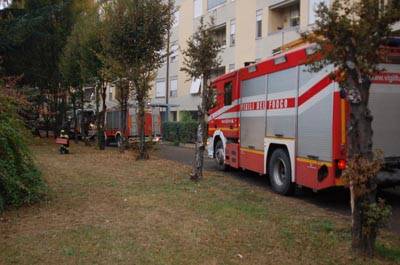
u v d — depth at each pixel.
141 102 19.44
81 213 8.71
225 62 35.50
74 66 27.72
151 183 12.36
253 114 13.38
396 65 10.01
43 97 32.81
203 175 14.56
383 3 5.98
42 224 7.91
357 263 6.09
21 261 6.15
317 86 10.07
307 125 10.48
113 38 18.69
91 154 21.36
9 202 9.08
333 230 7.75
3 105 9.84
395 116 10.07
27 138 9.96
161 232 7.47
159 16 19.02
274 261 6.18
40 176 10.14
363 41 5.92
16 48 30.72
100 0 26.41
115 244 6.84
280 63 11.71
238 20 34.03
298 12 28.97
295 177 10.98
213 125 16.89
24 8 29.45
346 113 9.34
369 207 6.20
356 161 6.09
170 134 37.16
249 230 7.64
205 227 7.79
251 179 14.27
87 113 35.47
